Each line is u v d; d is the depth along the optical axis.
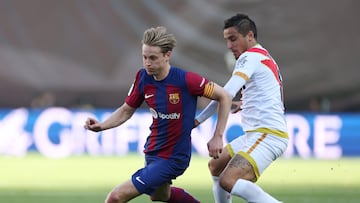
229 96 23.81
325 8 66.31
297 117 62.84
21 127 62.56
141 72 24.14
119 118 24.70
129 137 62.31
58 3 65.69
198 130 61.84
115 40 65.62
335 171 53.06
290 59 66.44
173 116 23.56
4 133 62.50
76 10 65.69
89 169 52.69
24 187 42.81
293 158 62.25
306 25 66.25
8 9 65.62
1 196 38.44
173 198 25.38
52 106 66.06
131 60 65.62
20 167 54.06
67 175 49.31
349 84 66.69
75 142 62.31
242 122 25.91
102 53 65.75
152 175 23.45
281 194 39.94
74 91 66.12
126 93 65.94
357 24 66.50
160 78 23.56
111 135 62.25
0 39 65.81
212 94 23.59
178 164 23.77
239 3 65.31
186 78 23.48
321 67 66.56
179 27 65.25
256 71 25.17
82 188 42.22
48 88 66.12
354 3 66.31
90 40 65.81
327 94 66.81
